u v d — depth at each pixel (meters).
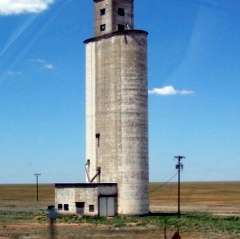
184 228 73.25
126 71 92.50
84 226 76.56
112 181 92.50
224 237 64.38
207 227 74.56
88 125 98.06
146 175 92.38
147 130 93.31
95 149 95.81
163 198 197.62
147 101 93.81
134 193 90.88
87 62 99.31
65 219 85.69
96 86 96.81
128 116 91.88
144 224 78.25
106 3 97.56
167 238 62.28
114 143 92.69
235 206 140.12
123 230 71.12
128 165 91.12
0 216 95.81
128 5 98.81
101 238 62.88
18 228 74.88
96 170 95.06
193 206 140.25
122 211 91.00
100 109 95.56
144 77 93.31
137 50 92.81
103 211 90.38
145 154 92.50
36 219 89.31
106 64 95.31
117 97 93.00
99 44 96.81
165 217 88.88
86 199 91.12
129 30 93.00
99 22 98.50
